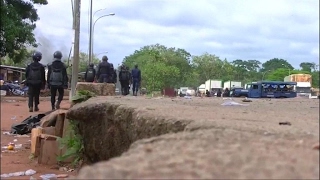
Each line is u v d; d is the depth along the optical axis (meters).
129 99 7.54
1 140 9.13
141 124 4.12
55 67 13.48
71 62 16.80
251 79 91.94
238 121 3.85
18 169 6.43
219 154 2.25
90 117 5.97
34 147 7.35
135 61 78.88
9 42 28.06
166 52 85.62
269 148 2.49
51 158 6.93
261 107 7.29
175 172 1.93
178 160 2.12
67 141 6.95
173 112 4.40
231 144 2.56
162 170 1.95
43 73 14.44
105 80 17.22
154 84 62.59
